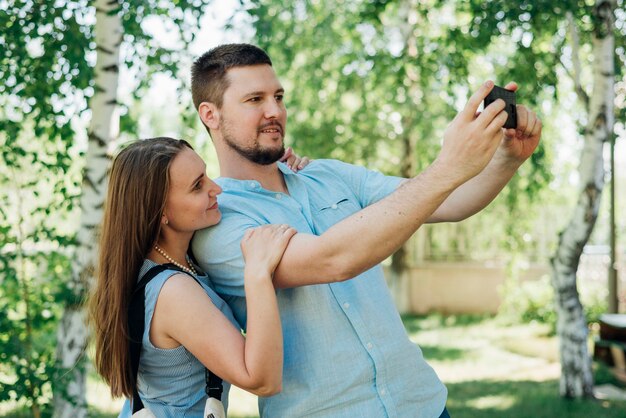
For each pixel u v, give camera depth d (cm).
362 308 174
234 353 151
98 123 417
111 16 416
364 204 198
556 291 599
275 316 148
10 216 459
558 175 873
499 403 578
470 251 1081
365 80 865
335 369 170
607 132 550
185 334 158
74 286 407
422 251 1098
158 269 166
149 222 167
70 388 412
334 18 870
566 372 593
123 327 166
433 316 1044
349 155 915
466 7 594
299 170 201
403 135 902
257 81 173
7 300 420
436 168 135
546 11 504
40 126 434
